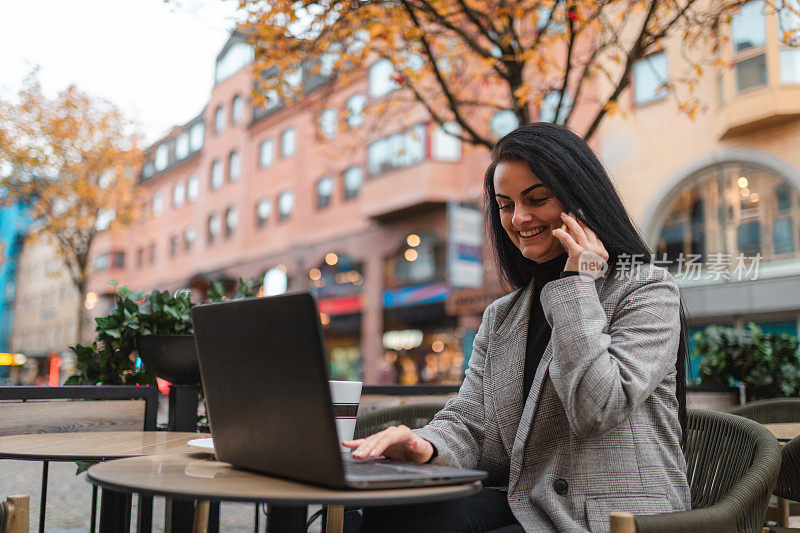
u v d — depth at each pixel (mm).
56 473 4484
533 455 1475
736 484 1371
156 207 34000
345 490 995
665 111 13492
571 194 1508
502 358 1655
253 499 930
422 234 19906
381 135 20141
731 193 12648
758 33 12055
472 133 5430
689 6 4543
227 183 28594
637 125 13875
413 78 5402
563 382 1317
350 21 4789
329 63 5969
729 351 4430
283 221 25172
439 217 19391
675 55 13211
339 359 24562
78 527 3539
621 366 1331
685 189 13164
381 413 2453
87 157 15492
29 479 4320
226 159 28797
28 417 2146
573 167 1523
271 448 1098
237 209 27719
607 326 1464
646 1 4762
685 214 13328
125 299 2885
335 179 23094
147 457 1391
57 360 36594
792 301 11484
